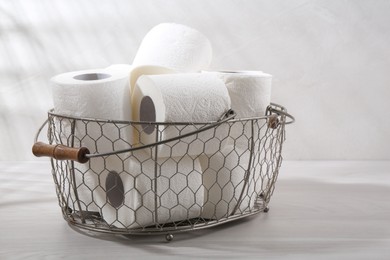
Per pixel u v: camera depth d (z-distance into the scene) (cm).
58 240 78
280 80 128
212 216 83
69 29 125
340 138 130
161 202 76
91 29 125
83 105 74
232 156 82
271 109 89
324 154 131
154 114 77
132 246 76
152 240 78
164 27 93
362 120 129
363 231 83
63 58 126
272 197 100
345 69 128
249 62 127
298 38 127
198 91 75
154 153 74
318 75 128
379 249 75
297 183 110
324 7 126
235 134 83
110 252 74
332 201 98
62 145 73
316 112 129
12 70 126
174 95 73
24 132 128
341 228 84
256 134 85
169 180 76
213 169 81
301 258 72
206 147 77
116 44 125
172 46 90
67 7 124
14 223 86
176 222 82
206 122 74
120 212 77
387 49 127
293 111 129
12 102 127
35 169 121
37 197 100
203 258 72
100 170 78
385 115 129
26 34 125
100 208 79
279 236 80
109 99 75
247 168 84
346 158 131
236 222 86
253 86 83
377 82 128
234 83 83
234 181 82
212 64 127
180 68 89
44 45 125
